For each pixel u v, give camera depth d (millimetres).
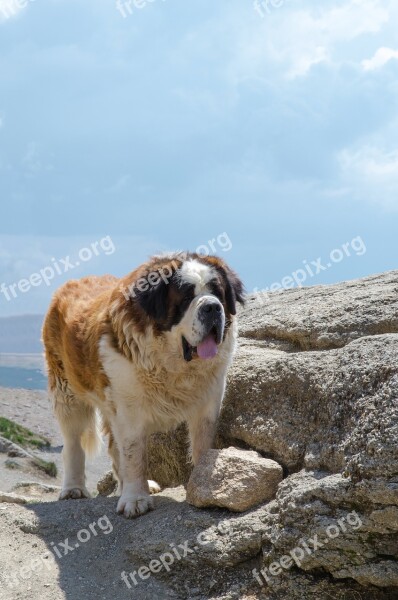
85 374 3693
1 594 3133
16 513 3512
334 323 3932
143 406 3510
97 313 3625
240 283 3609
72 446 4027
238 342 4191
